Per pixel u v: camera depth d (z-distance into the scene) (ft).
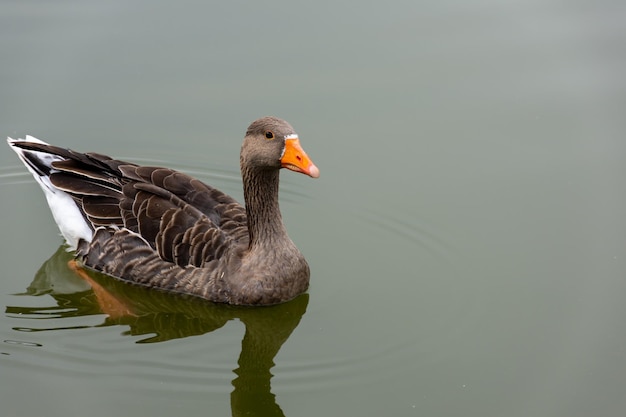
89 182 44.19
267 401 35.96
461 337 39.73
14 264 44.75
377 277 44.14
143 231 42.04
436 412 35.42
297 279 41.86
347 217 48.60
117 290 42.86
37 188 51.13
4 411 34.71
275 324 41.75
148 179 43.73
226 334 40.37
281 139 39.52
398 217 48.21
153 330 40.42
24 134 52.65
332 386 36.76
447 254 45.68
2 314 41.01
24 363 37.47
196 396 35.94
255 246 41.47
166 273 41.75
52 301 42.19
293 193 50.49
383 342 39.42
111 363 37.73
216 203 43.86
